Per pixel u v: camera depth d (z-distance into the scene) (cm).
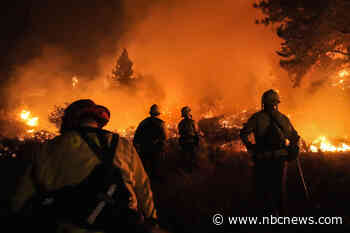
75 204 176
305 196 473
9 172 761
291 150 412
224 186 662
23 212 183
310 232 388
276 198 408
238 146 1305
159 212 502
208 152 980
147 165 698
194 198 570
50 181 185
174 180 735
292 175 684
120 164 201
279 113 429
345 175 662
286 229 399
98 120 222
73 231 170
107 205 179
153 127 704
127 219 181
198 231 414
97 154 193
